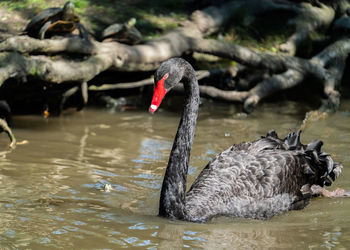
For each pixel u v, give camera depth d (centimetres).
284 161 897
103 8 1675
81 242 712
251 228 783
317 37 1759
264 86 1470
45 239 717
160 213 809
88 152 1103
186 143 803
